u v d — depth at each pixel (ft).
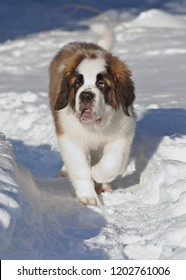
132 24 77.87
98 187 28.32
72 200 26.76
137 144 31.76
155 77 50.26
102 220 24.53
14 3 99.60
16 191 21.77
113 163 27.02
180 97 43.11
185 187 24.53
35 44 68.80
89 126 26.22
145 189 27.04
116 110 26.32
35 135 37.47
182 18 84.12
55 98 28.32
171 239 20.77
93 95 24.73
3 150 25.91
